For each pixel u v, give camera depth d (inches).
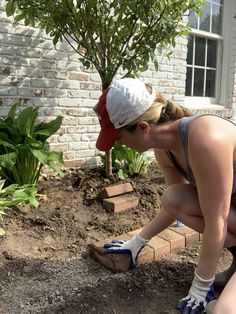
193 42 213.5
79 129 158.1
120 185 127.3
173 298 83.2
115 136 67.2
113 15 122.6
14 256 94.9
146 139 68.7
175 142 70.9
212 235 68.8
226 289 54.6
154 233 89.6
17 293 82.7
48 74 146.4
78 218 114.8
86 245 101.9
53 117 150.0
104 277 89.1
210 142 64.7
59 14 117.6
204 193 66.9
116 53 128.0
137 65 122.9
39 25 132.6
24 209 116.4
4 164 112.8
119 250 91.0
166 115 70.4
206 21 217.0
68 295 82.6
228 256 101.3
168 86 189.3
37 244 101.5
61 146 153.8
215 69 227.6
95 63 126.4
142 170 154.5
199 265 73.1
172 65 189.2
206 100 223.9
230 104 225.8
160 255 97.7
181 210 80.8
